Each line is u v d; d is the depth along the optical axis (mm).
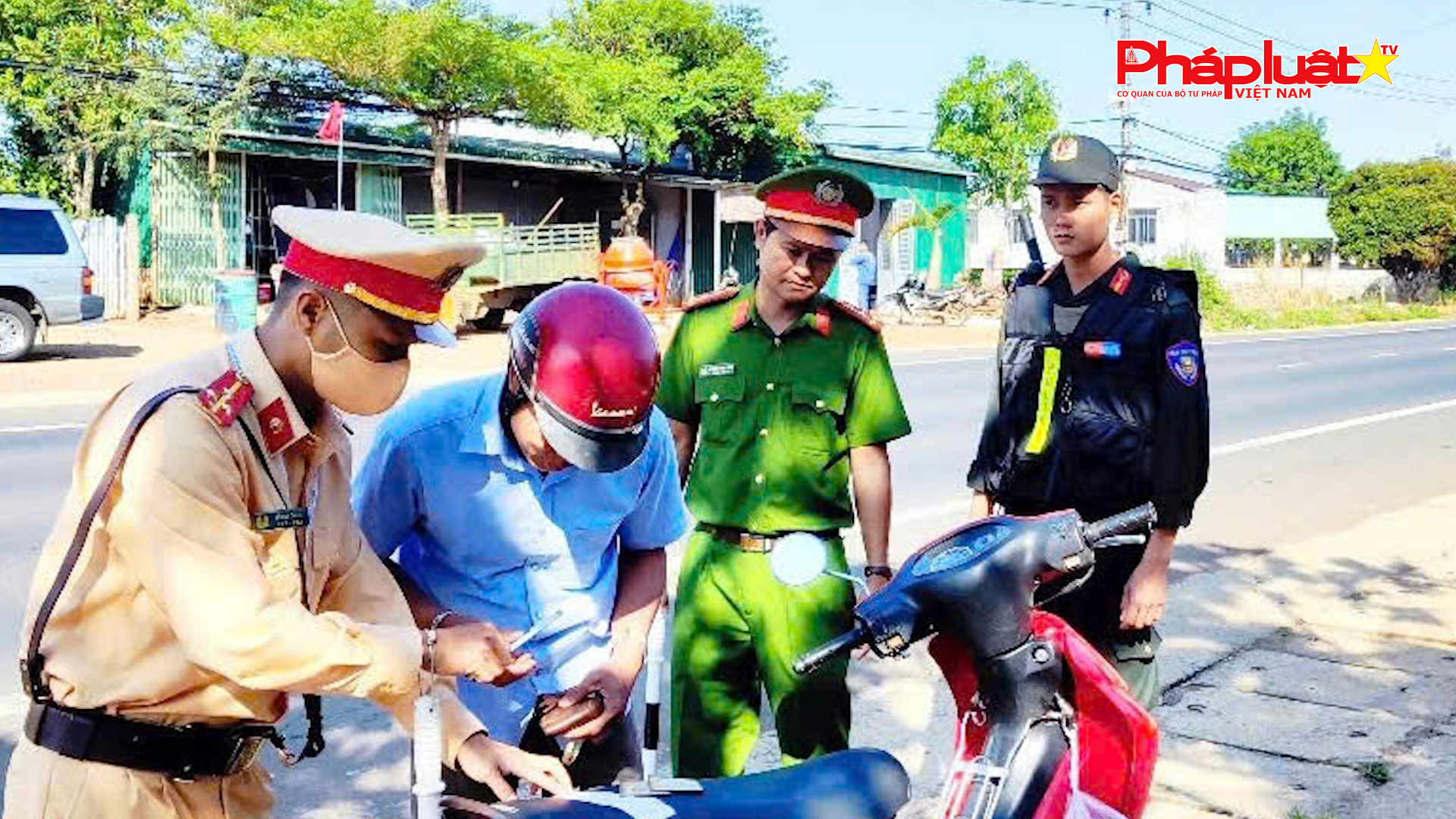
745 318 3893
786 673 3811
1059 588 2881
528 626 3127
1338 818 4473
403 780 4812
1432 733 5223
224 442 2252
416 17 25016
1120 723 2713
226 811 2434
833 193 3738
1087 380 3723
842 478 3891
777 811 2277
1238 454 12812
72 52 24703
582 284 2756
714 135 34375
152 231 25719
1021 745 2744
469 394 3037
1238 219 58844
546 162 30656
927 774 4816
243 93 24984
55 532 2311
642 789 2373
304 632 2207
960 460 12023
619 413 2613
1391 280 55000
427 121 28203
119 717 2314
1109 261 3814
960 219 43969
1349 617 6855
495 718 3180
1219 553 8391
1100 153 3730
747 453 3842
